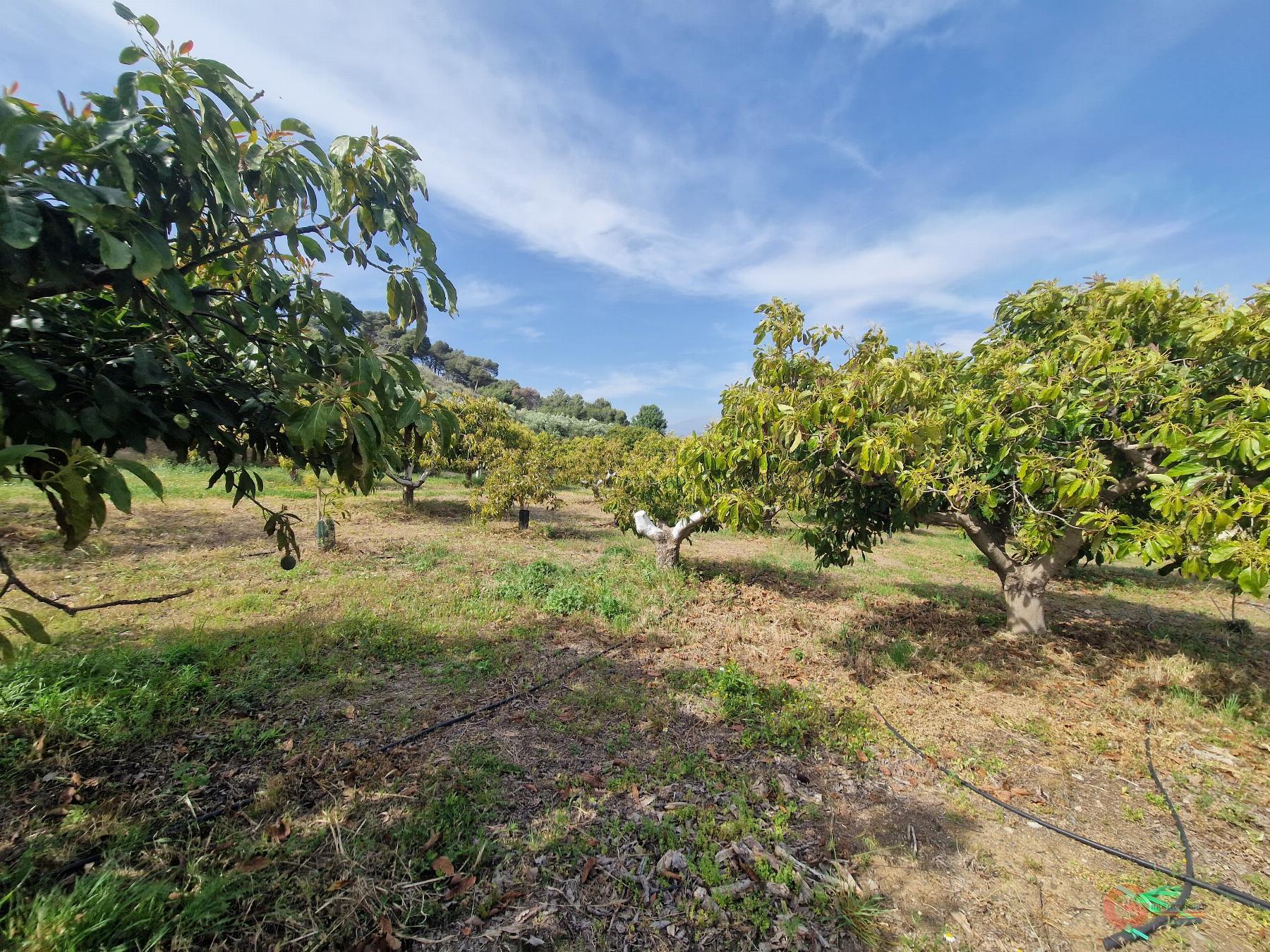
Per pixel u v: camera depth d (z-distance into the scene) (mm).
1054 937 2213
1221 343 3514
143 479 1158
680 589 7012
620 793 2945
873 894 2371
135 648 4160
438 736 3398
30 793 2656
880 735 3682
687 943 2117
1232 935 2250
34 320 1561
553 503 11227
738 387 5188
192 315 1598
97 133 1290
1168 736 3766
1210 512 2820
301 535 8938
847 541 6133
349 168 1822
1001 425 4039
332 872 2342
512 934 2111
